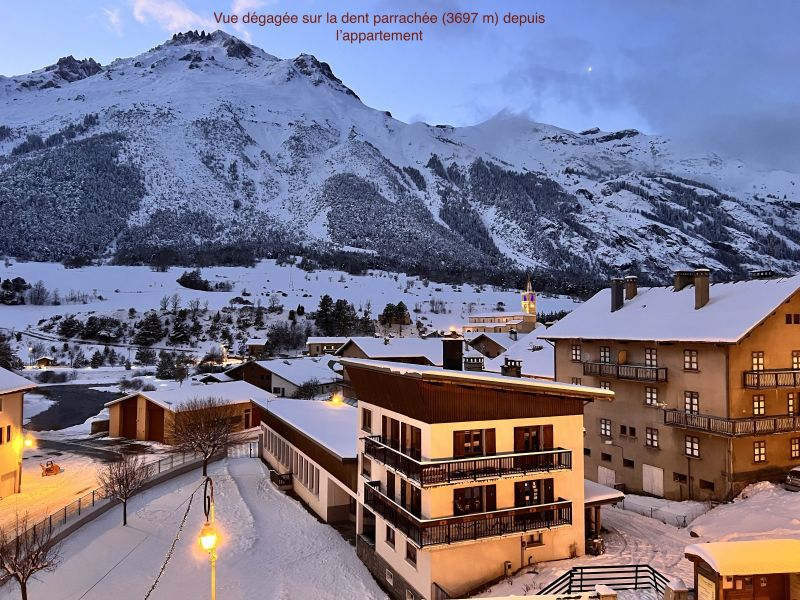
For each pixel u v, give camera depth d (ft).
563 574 75.72
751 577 55.16
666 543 93.71
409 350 250.78
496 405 81.30
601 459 136.36
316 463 122.21
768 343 111.55
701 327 114.21
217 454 169.48
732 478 107.34
